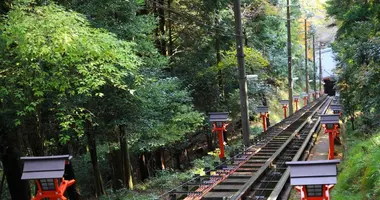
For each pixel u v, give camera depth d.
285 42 39.22
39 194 6.82
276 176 11.88
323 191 6.32
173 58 21.89
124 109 11.91
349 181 8.91
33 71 7.96
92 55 8.24
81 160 18.83
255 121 31.50
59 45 7.59
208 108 22.66
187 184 10.55
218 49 22.95
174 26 22.97
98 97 10.97
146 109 12.67
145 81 12.32
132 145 15.10
